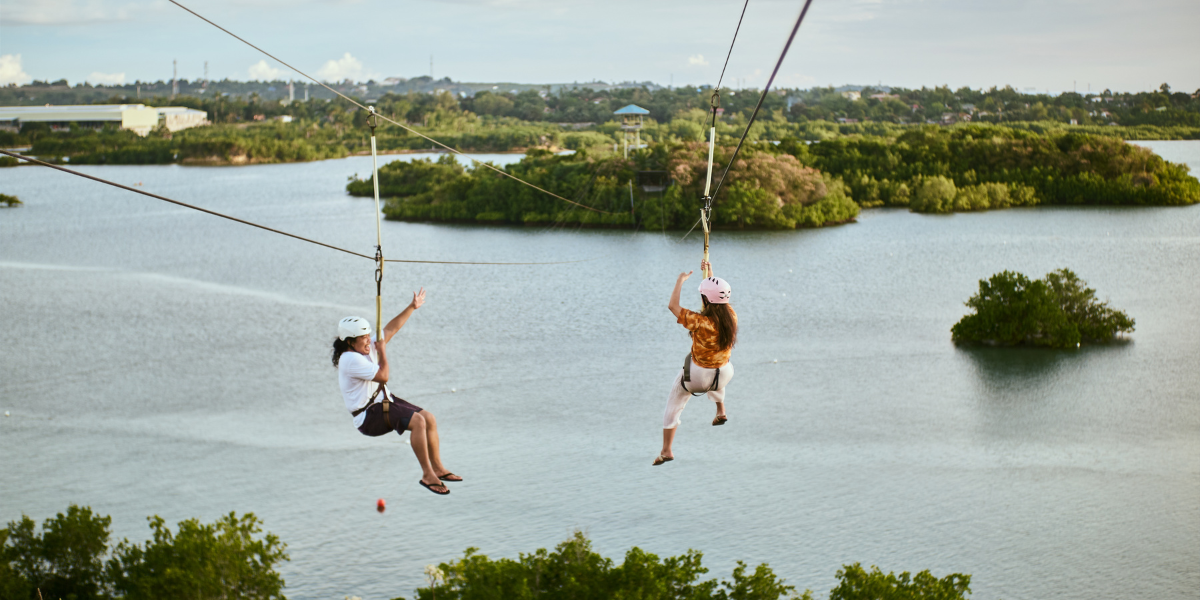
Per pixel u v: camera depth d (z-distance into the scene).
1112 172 157.25
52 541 27.64
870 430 53.97
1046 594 35.81
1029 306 70.38
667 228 135.12
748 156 138.88
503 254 117.94
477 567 23.92
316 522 42.94
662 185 143.62
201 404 60.97
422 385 64.75
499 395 62.34
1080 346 70.44
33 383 65.19
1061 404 57.75
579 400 61.00
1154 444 51.03
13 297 93.31
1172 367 64.19
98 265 113.12
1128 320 71.75
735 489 46.00
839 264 105.75
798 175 137.88
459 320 84.62
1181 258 102.81
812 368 66.38
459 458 50.84
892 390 61.16
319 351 74.31
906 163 165.00
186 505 45.06
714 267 106.50
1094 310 72.38
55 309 88.31
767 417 56.47
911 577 37.16
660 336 77.75
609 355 72.12
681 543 40.44
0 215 161.12
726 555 39.25
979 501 44.34
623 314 86.06
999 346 70.94
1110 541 40.00
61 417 58.38
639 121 174.12
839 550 39.59
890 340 73.56
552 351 73.50
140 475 48.88
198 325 82.69
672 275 103.50
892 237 124.00
